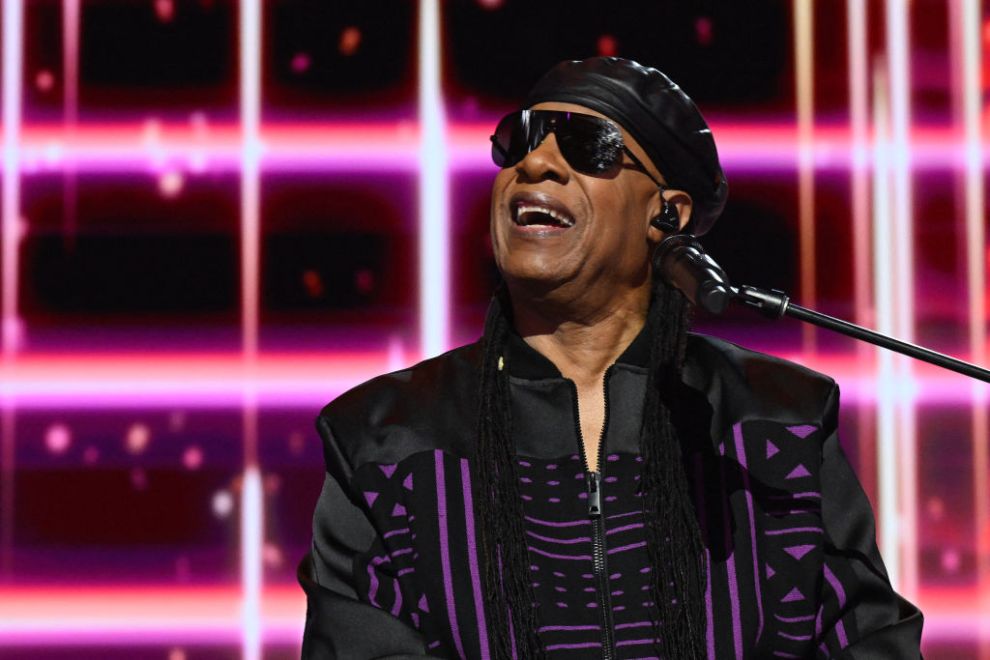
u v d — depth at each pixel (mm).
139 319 19953
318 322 19812
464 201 19531
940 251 19266
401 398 7098
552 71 7117
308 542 18938
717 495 6852
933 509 19156
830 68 19047
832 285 19328
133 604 18062
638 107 6930
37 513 19125
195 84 19734
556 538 6781
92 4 19719
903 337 19344
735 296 6070
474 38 19125
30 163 19875
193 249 19938
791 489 6859
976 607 18000
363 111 19453
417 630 6727
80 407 19734
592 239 6789
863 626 6895
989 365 19328
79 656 17547
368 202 19672
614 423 6980
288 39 19531
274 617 18109
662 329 7047
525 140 6871
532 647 6586
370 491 6879
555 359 7113
